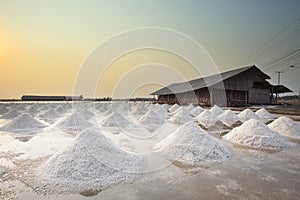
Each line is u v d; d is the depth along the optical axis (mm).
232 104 17328
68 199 2117
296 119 8703
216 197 2119
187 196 2146
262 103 20062
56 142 4723
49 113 10984
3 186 2422
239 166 3084
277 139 4465
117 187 2381
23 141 4859
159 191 2271
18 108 13133
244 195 2162
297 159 3445
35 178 2650
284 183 2461
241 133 4906
